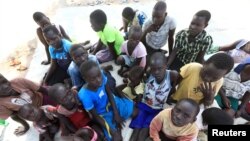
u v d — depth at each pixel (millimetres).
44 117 2529
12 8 4734
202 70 2289
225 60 2082
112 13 4355
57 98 2236
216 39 3756
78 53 2613
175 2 4516
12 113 2590
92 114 2500
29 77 3402
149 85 2551
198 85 2445
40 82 3299
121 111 2703
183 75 2461
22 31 4223
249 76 2445
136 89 2883
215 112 2186
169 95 2734
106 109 2654
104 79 2480
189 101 1954
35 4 4781
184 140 2244
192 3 4469
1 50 3910
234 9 4293
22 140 2723
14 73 3514
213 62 2125
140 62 3068
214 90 2469
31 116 2395
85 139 2250
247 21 4043
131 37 2867
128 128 2719
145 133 2566
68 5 4660
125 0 4637
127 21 3609
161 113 2221
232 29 3914
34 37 4094
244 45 2838
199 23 2682
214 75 2176
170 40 3328
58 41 2887
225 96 2691
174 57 3131
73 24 4211
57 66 3209
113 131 2590
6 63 3689
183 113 1924
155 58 2314
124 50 3105
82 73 2240
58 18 4352
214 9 4312
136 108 2775
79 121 2541
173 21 3131
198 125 2355
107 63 3533
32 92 2725
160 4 2955
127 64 3221
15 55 3805
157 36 3238
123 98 2775
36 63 3607
